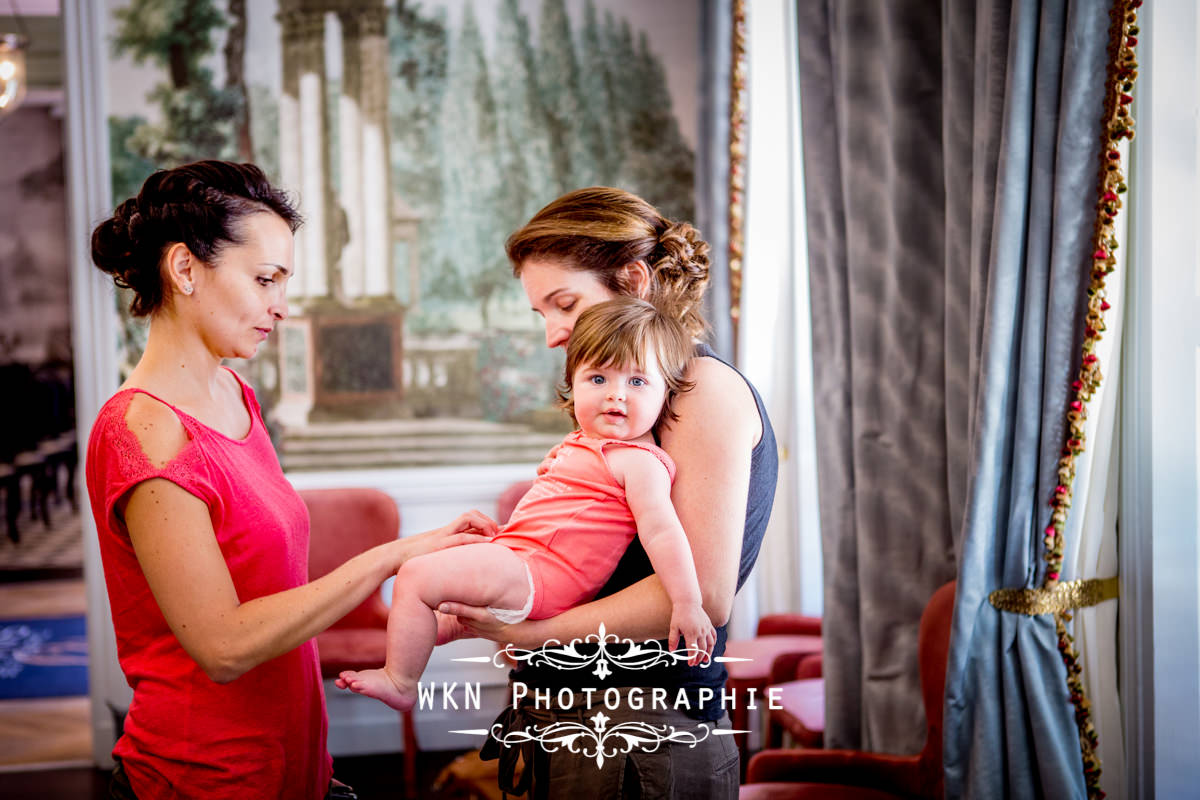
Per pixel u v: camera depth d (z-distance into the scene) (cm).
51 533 922
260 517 154
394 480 442
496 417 453
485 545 149
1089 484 219
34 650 630
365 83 438
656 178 456
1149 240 211
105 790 400
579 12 448
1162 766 217
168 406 148
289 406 441
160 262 151
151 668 152
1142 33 209
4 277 941
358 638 390
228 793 151
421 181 444
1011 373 219
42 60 804
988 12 225
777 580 413
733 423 143
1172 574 216
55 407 949
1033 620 218
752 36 402
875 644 291
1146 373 215
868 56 285
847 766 249
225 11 429
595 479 149
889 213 281
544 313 158
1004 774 225
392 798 390
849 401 303
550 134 450
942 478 277
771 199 404
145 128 426
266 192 158
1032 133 212
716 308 412
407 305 446
